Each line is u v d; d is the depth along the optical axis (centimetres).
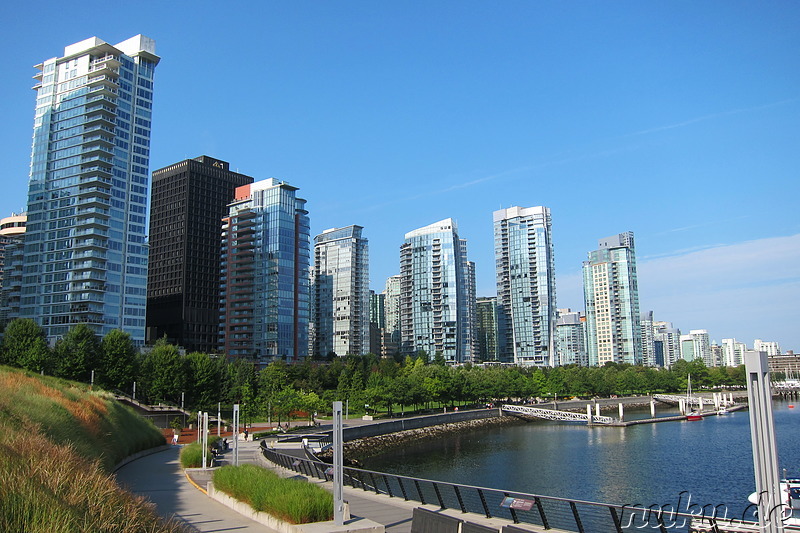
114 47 19525
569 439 12431
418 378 16225
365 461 10044
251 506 2795
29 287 18988
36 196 19462
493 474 8488
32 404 3862
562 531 2302
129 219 19300
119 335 12862
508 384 18762
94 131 18888
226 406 13175
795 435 12244
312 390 14875
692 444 11062
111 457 4553
